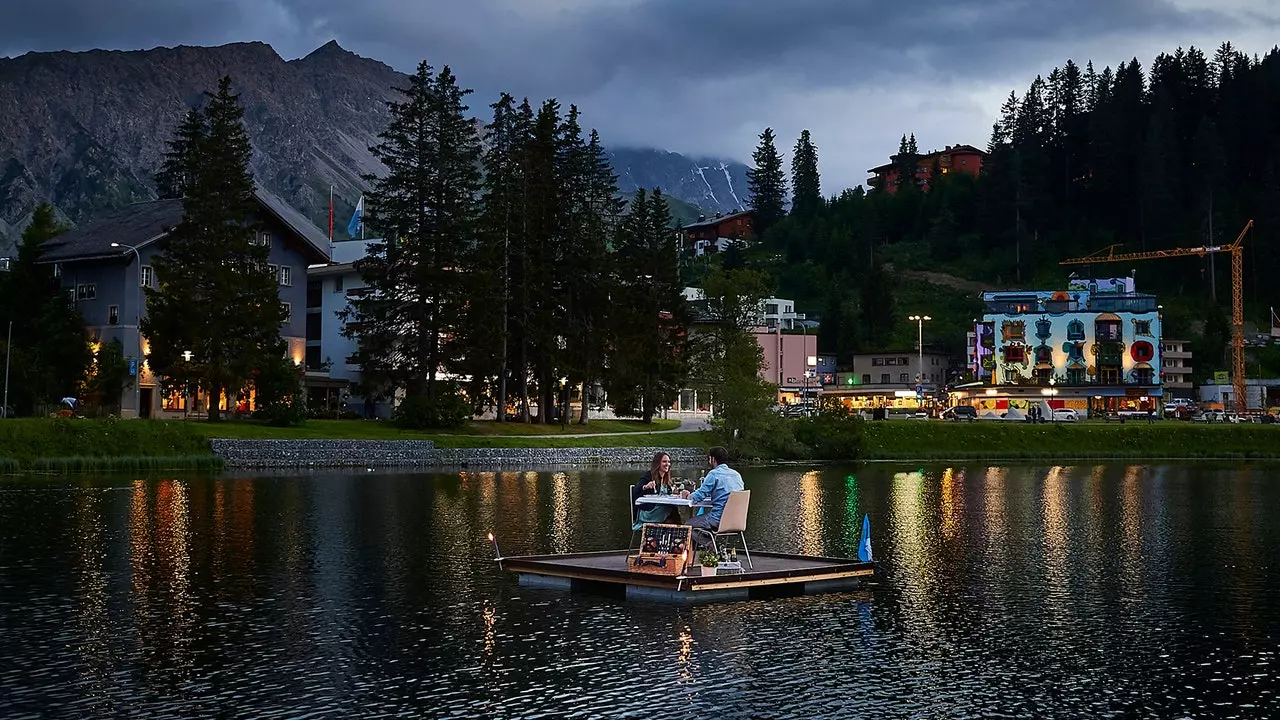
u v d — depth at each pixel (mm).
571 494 55781
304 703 17109
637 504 26406
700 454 97375
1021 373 175250
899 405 178250
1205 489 66812
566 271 103062
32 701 17078
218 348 81312
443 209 93125
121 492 52094
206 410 97125
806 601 25266
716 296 133250
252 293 83688
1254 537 39969
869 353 195375
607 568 26094
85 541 34500
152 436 72375
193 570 29031
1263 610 25094
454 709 16891
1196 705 17578
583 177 107188
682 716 16672
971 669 19547
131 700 17172
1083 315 174125
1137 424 123250
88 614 23281
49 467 66625
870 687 18312
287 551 32812
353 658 19766
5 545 33500
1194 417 147250
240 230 83250
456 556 32031
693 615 23453
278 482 60812
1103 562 32969
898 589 27406
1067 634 22391
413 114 93188
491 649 20438
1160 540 39000
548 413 105625
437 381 95875
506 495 54812
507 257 98875
